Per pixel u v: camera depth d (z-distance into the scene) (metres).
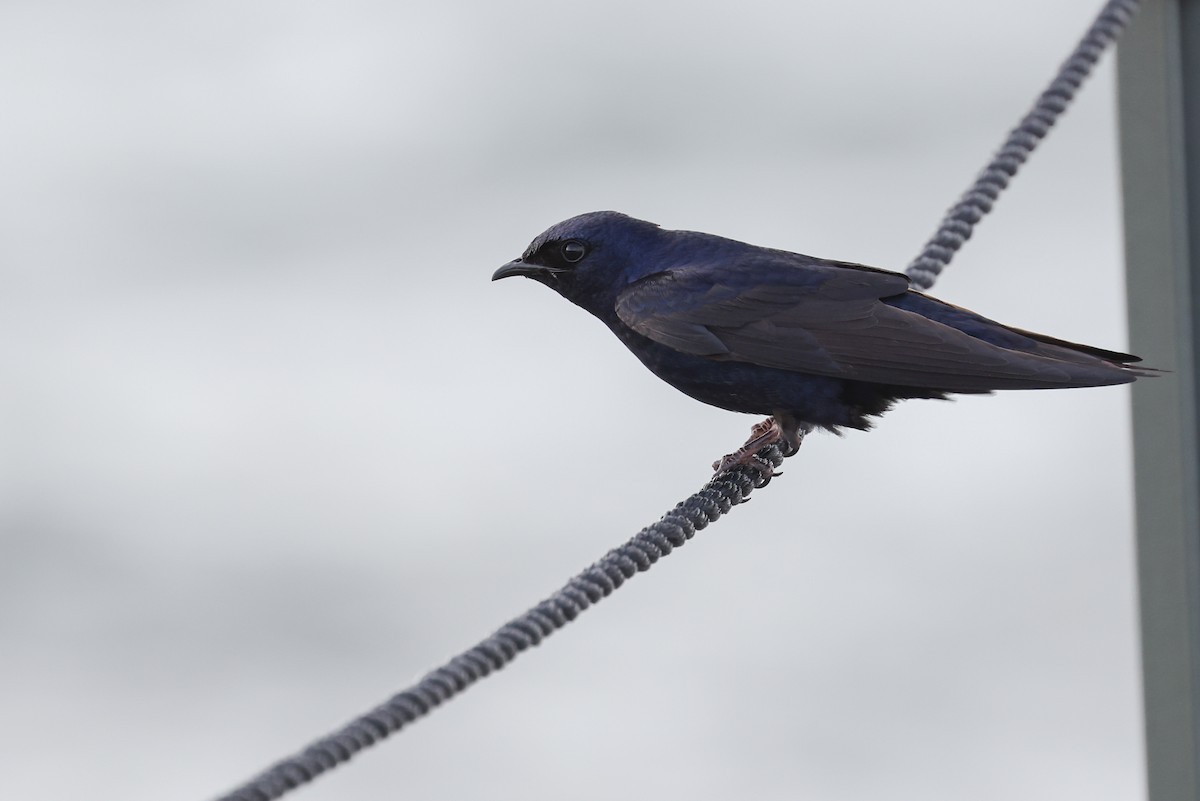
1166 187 5.85
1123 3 5.92
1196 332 5.80
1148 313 5.86
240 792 3.76
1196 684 5.61
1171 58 5.85
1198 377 5.76
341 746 3.92
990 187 6.65
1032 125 6.63
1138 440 5.80
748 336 6.84
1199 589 5.65
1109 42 6.59
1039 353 6.32
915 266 6.64
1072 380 5.96
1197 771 5.59
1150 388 5.81
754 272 6.96
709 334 6.89
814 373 6.73
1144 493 5.77
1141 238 5.89
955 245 6.65
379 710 4.01
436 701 4.09
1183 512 5.69
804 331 6.74
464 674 4.19
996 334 6.55
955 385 6.36
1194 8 5.84
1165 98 5.85
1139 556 5.76
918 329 6.54
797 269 6.92
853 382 6.73
